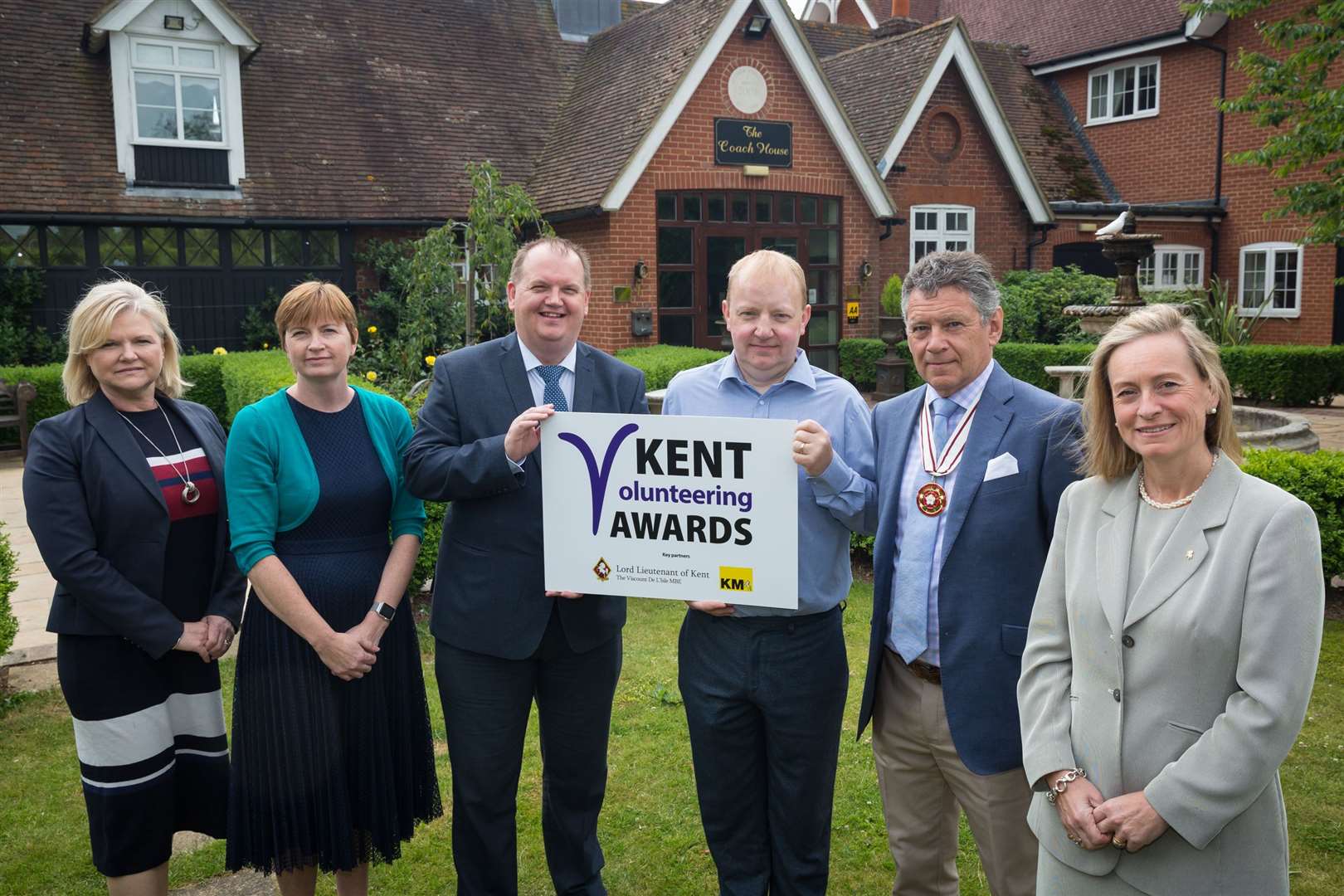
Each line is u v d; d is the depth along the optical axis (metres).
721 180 14.79
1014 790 2.56
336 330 2.89
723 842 2.96
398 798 3.04
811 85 15.07
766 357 2.79
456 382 2.99
